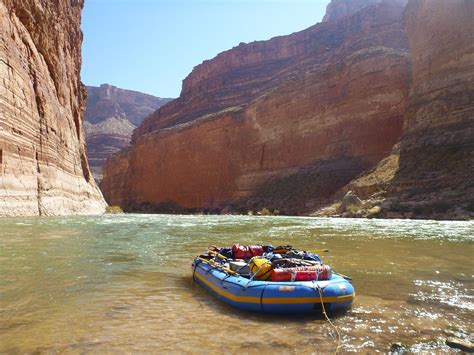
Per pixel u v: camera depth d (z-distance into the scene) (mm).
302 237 16078
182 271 9109
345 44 77312
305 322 5551
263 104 66438
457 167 30484
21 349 4496
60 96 36250
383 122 48906
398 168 36188
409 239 14930
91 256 10719
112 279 8086
